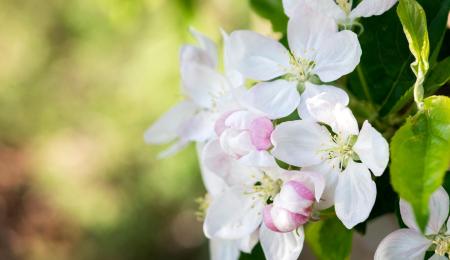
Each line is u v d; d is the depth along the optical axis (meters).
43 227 1.35
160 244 1.31
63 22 1.35
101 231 1.31
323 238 0.37
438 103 0.32
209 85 0.39
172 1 0.53
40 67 1.38
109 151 1.30
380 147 0.34
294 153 0.35
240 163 0.36
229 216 0.37
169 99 1.22
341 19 0.36
